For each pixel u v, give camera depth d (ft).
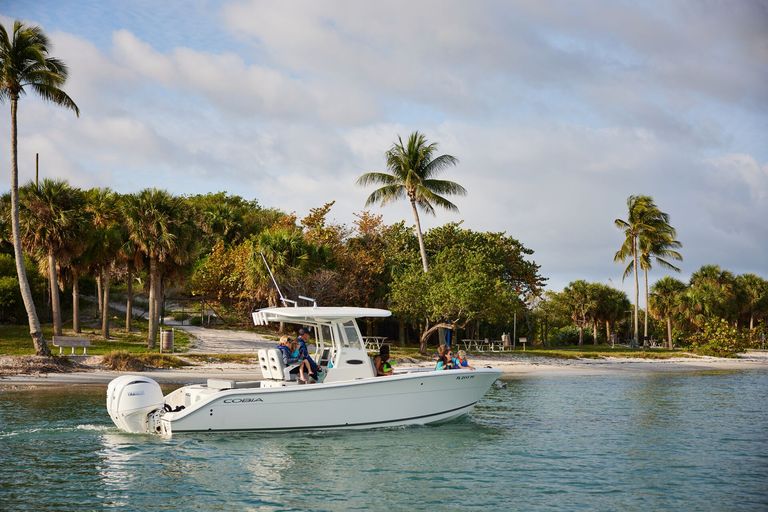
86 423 53.36
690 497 35.81
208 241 204.33
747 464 43.24
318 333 53.67
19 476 38.11
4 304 151.84
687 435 53.42
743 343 182.70
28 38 97.71
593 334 263.90
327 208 185.47
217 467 40.68
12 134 98.94
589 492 36.55
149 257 121.49
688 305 215.31
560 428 56.08
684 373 123.75
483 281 132.87
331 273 151.43
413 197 146.20
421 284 137.08
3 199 140.56
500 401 75.31
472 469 41.24
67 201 126.62
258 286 144.25
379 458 43.65
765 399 78.69
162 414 48.42
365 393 50.60
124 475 38.60
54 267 125.90
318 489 36.60
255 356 109.70
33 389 75.66
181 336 137.18
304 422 49.06
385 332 189.06
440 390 53.72
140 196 120.78
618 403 73.82
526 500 34.99
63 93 100.63
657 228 211.41
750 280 265.95
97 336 133.08
